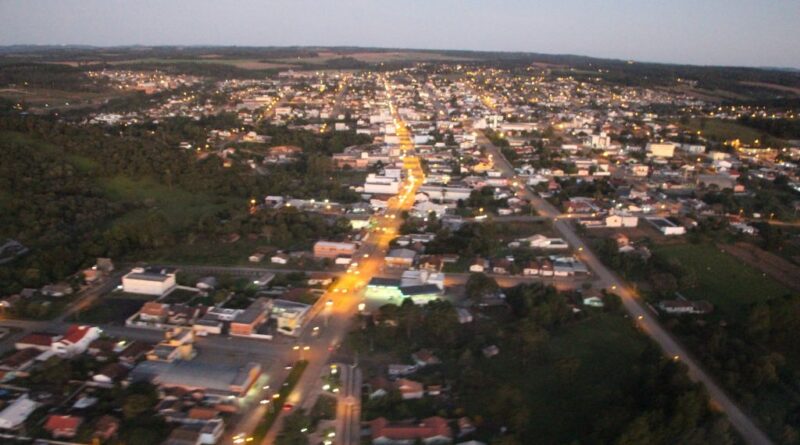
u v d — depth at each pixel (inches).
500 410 4549.7
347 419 4579.2
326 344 5733.3
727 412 4687.5
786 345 5831.7
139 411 4520.2
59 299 6560.0
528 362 5398.6
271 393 4901.6
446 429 4372.5
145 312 6112.2
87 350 5502.0
